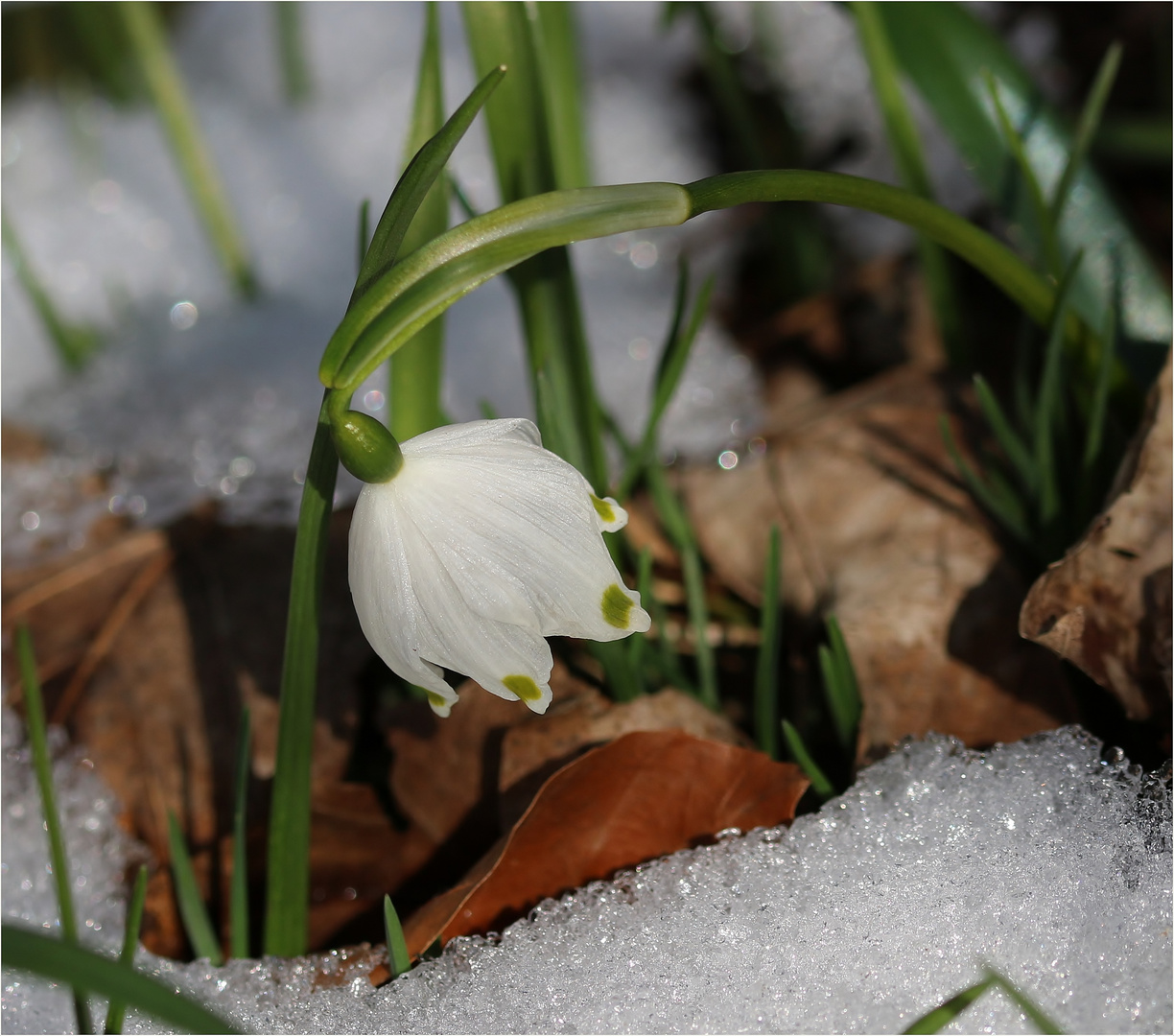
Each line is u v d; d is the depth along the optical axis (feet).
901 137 1.24
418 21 2.15
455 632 1.00
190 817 1.18
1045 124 1.23
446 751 1.16
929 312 1.55
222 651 1.23
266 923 1.10
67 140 2.05
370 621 1.01
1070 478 1.18
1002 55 1.24
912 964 1.07
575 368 1.15
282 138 2.04
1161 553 1.09
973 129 1.23
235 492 1.49
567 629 1.00
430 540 1.00
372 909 1.15
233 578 1.26
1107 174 1.57
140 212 1.96
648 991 1.07
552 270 1.13
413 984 1.08
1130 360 1.20
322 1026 1.08
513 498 1.00
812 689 1.18
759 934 1.08
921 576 1.18
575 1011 1.07
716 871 1.09
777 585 1.14
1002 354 1.42
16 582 1.27
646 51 2.06
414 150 1.12
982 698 1.14
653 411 1.20
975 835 1.09
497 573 1.00
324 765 1.18
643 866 1.10
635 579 1.26
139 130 2.06
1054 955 1.07
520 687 1.00
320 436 1.01
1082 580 1.10
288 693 1.06
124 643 1.24
